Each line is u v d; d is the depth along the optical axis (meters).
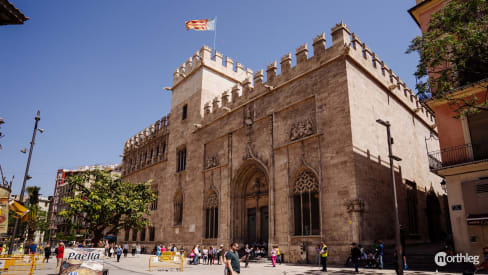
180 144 44.91
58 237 78.56
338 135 25.20
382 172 27.02
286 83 30.45
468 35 16.08
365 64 28.45
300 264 24.94
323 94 27.11
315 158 26.42
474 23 16.17
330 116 26.12
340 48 26.69
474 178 19.27
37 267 26.62
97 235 32.22
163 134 50.44
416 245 28.95
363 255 21.81
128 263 30.30
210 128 39.53
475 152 19.86
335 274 18.73
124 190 34.62
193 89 44.97
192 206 39.44
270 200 29.22
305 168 27.00
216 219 35.53
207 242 35.53
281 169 29.03
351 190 23.39
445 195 39.38
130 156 61.22
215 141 38.28
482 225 18.33
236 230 33.00
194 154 41.41
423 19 24.52
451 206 19.83
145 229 49.62
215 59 45.75
